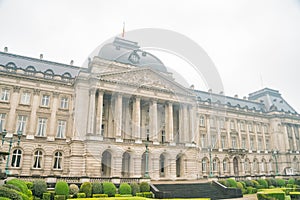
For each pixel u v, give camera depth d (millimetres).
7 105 45812
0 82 46094
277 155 73250
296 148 75625
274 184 51531
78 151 42812
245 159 68438
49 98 49500
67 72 52438
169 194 30391
